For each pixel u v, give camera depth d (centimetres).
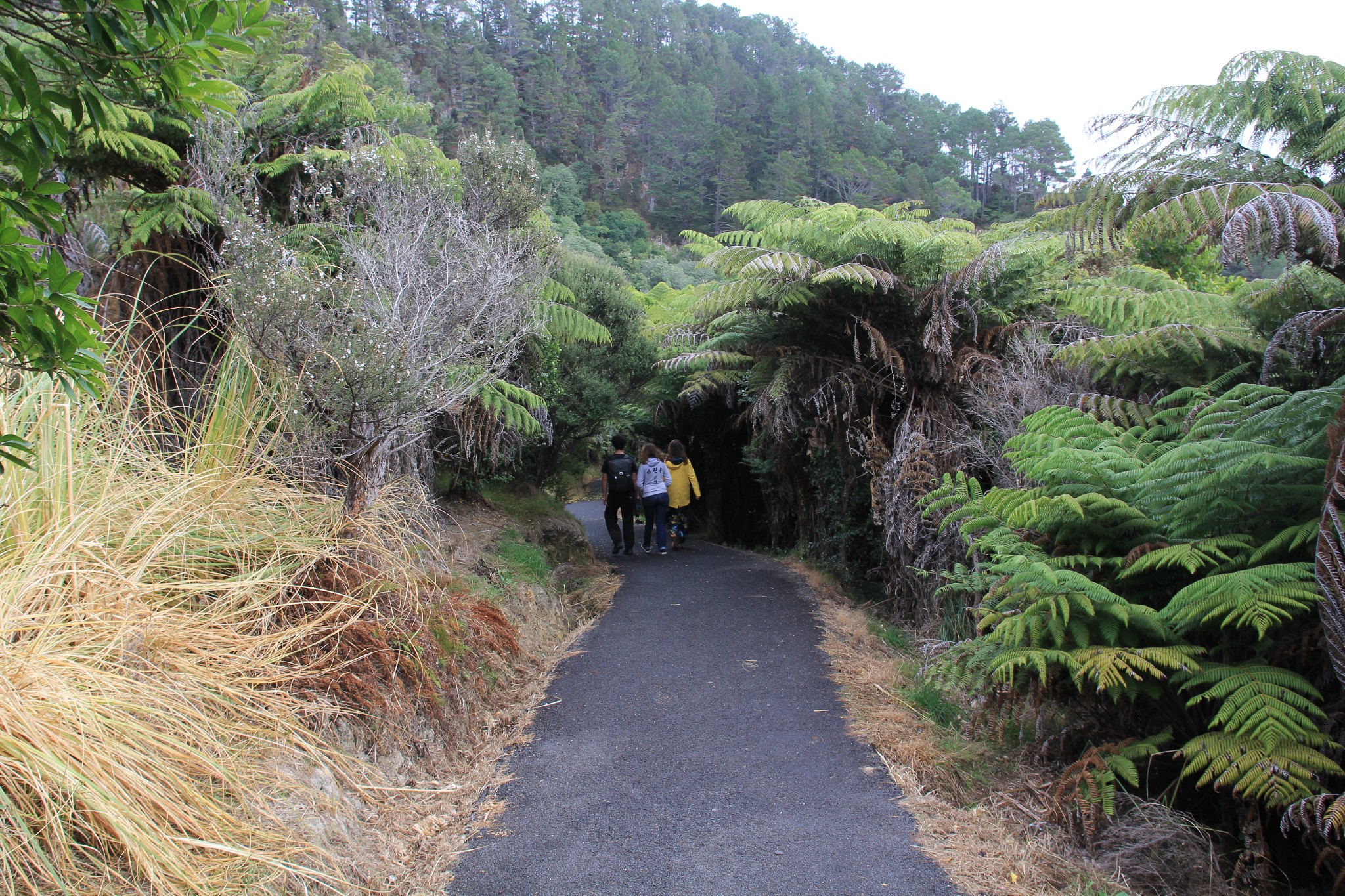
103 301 545
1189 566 342
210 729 296
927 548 632
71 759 241
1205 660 357
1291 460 330
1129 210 458
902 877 306
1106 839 334
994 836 339
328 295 434
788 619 709
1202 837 333
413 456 595
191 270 593
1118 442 440
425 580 494
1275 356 445
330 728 347
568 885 301
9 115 189
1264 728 304
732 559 1086
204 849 253
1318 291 453
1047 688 388
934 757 410
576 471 1229
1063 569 368
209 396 460
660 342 1154
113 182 600
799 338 820
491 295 511
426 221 519
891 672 555
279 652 352
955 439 678
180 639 319
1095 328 669
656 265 4031
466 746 423
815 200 792
